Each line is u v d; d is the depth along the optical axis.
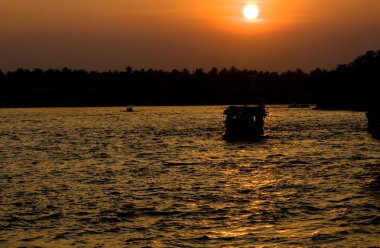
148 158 75.06
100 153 83.25
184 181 53.16
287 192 46.34
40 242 32.75
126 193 46.84
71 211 39.94
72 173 60.03
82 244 32.34
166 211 39.75
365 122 164.25
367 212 38.44
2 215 38.72
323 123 160.62
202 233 34.16
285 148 85.50
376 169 59.84
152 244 32.16
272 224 35.91
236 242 32.34
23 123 192.38
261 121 102.81
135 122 189.12
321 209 39.66
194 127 151.38
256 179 53.88
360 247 31.16
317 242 32.09
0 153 85.44
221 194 45.91
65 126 170.12
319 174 56.44
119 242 32.59
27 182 53.47
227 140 99.88
